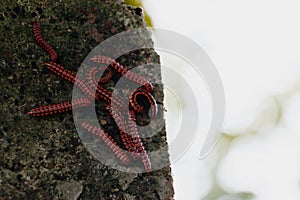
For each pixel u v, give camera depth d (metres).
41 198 0.48
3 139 0.48
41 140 0.48
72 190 0.48
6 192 0.48
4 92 0.48
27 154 0.48
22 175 0.48
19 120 0.48
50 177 0.48
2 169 0.48
